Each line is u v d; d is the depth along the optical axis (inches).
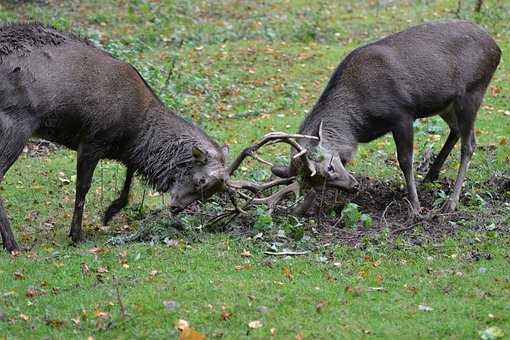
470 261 438.6
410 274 424.2
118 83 483.5
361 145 672.4
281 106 780.0
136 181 590.2
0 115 454.3
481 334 358.3
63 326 369.7
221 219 495.8
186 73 847.7
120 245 470.3
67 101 466.6
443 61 540.4
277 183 496.1
